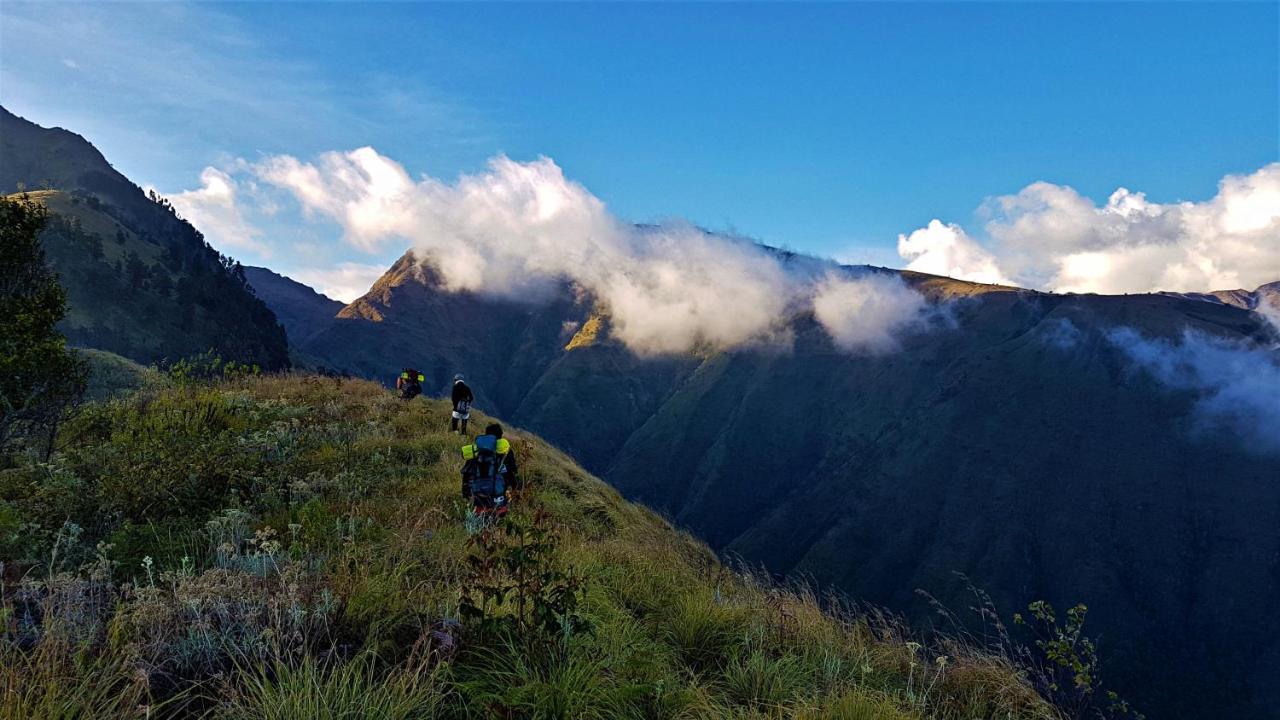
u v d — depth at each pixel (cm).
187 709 312
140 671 305
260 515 713
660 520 1669
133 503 638
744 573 835
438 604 459
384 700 323
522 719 339
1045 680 511
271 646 356
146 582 471
